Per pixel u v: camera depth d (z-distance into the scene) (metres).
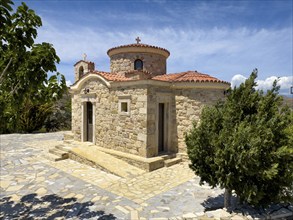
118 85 11.38
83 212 5.84
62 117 25.44
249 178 4.74
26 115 21.69
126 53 14.60
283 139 4.75
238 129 4.63
